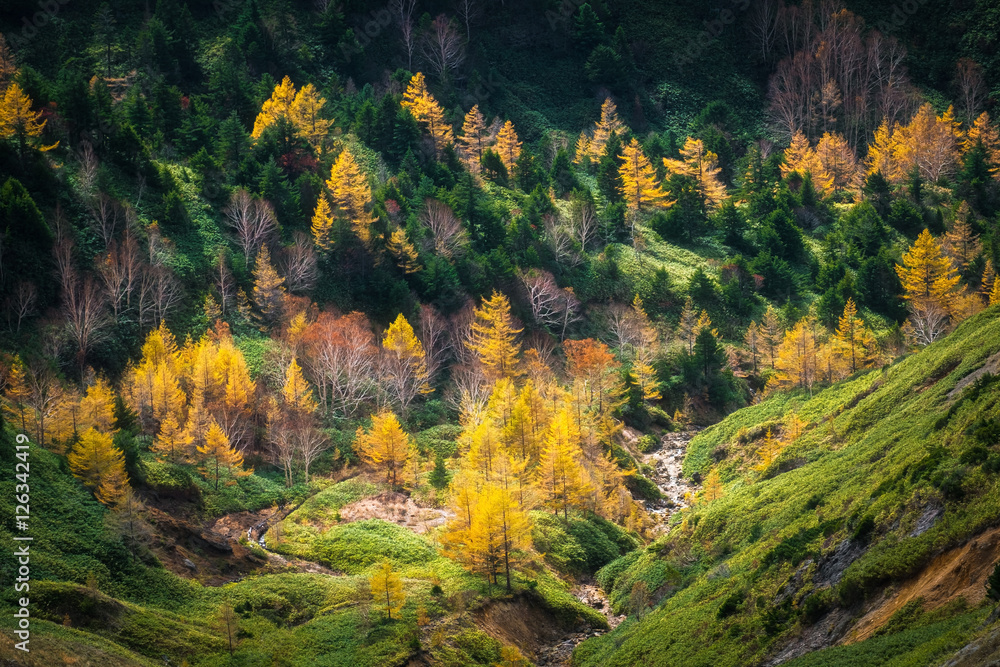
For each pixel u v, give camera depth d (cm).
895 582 4791
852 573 5050
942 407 7088
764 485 8419
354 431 11338
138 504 7969
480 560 7819
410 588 7762
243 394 10831
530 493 8831
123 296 12244
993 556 4284
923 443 6131
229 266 13362
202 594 7550
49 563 6975
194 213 14138
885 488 5769
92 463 8200
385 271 14300
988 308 8862
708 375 13688
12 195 11869
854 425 8644
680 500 10831
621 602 8044
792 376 11912
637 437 12538
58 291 11744
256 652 6794
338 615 7375
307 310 13350
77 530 7519
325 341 12112
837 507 6469
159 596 7319
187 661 6550
